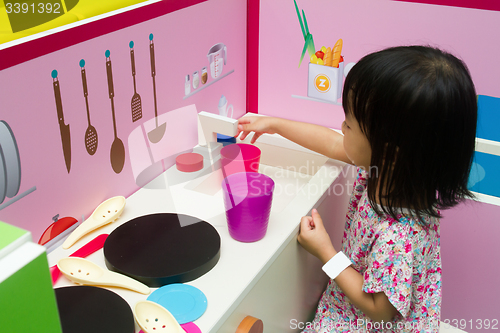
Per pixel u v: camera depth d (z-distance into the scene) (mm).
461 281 1339
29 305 353
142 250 810
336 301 1066
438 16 1077
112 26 841
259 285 821
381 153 807
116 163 946
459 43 1081
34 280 353
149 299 720
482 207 1209
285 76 1324
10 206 738
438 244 974
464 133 790
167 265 771
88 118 846
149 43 946
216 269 796
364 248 964
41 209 797
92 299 699
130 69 915
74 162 841
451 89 743
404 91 742
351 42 1193
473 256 1286
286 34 1269
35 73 718
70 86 789
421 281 925
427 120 747
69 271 763
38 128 750
